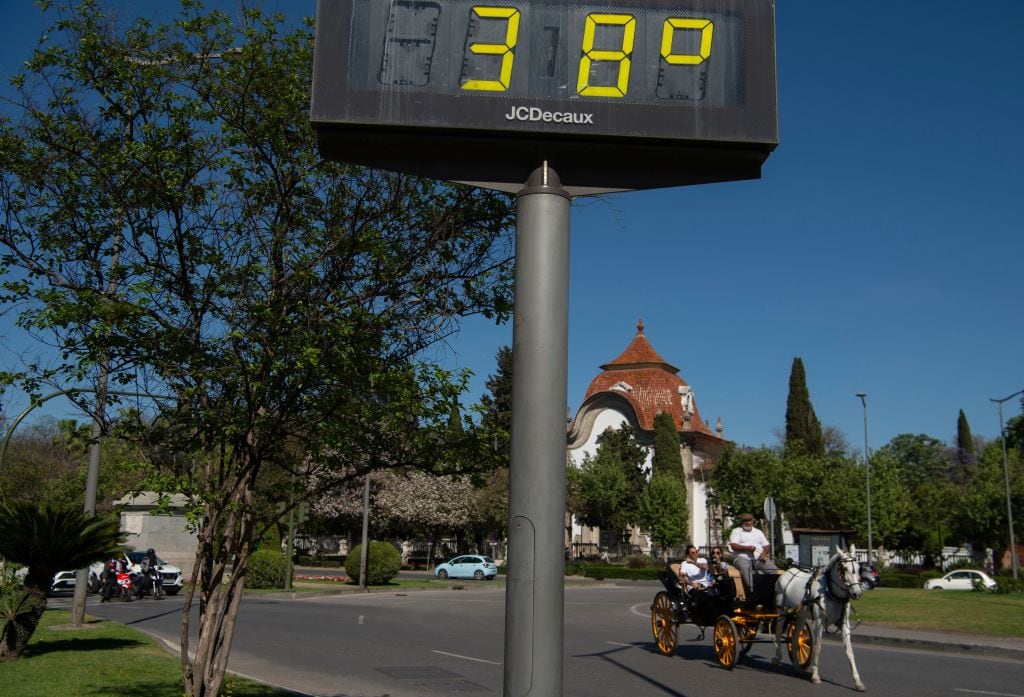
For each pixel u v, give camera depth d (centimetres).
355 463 708
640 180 559
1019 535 5675
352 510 5659
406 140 541
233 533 668
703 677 1398
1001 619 2336
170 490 594
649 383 6994
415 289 662
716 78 546
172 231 638
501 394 5528
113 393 643
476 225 678
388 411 643
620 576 5328
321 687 1211
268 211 664
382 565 4206
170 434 649
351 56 531
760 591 1537
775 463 5644
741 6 555
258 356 614
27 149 632
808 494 5606
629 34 545
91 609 2619
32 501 1352
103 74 638
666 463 6244
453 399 643
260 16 651
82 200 645
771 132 543
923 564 6619
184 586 3712
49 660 1238
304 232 652
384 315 650
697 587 1641
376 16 535
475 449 689
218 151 649
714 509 6462
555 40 541
